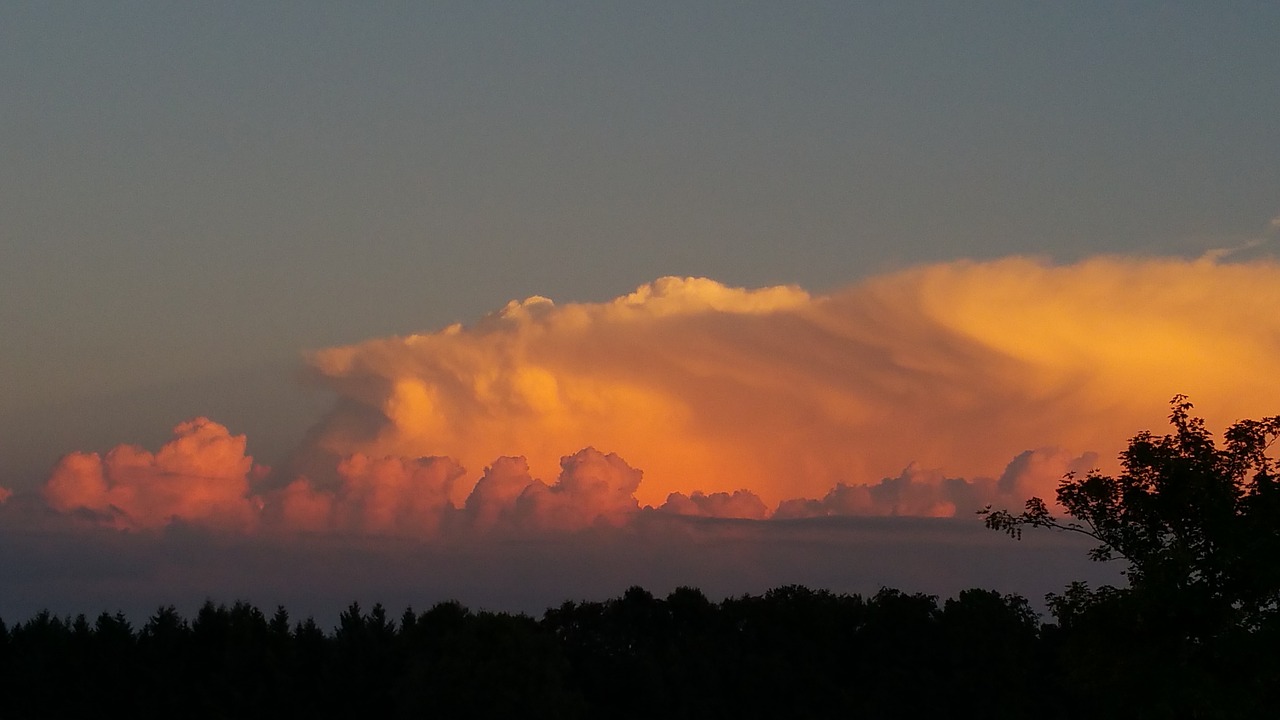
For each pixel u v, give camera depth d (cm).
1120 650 6022
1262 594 5784
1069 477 6638
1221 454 6256
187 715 19588
